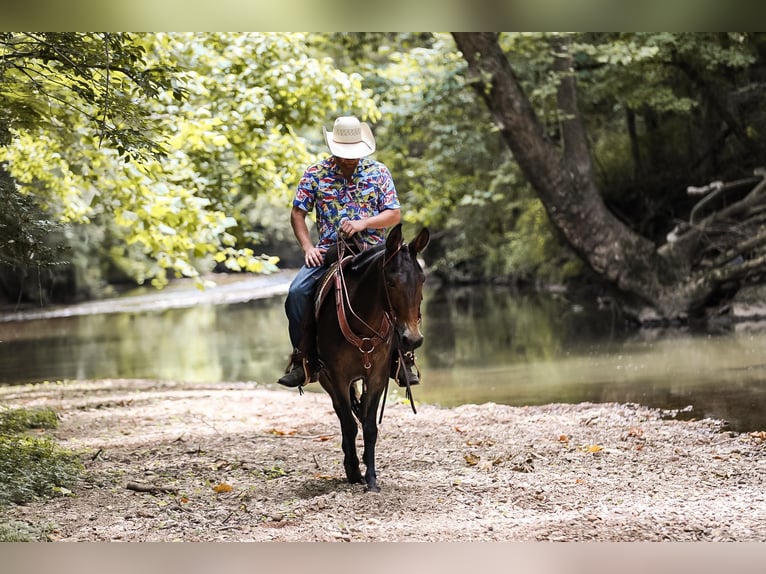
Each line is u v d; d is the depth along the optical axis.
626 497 7.32
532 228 32.56
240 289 48.59
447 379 15.95
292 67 16.33
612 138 29.11
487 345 20.70
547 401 13.12
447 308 31.69
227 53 16.17
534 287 37.41
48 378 18.47
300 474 8.57
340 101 17.20
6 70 9.85
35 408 12.90
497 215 34.88
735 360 15.80
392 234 6.75
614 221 22.72
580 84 25.12
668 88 24.44
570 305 29.61
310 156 17.06
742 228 23.19
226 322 30.92
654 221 27.80
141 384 16.50
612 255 22.66
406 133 26.84
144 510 7.18
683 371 15.01
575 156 22.41
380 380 7.46
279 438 10.70
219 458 9.42
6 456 8.56
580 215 22.39
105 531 6.59
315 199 7.83
